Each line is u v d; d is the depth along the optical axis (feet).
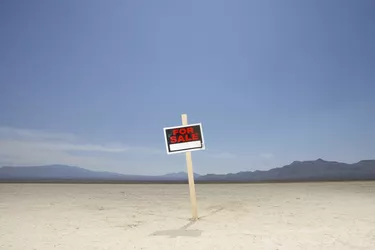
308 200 40.55
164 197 48.34
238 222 26.37
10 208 35.24
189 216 29.89
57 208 35.47
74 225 25.62
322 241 19.42
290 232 22.09
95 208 35.65
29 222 26.94
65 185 87.71
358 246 18.19
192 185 28.45
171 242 19.66
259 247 18.22
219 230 23.20
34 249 18.33
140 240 20.30
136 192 58.80
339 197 43.52
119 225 25.61
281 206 35.37
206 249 17.95
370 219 26.71
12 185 82.58
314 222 25.70
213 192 56.13
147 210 34.04
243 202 39.52
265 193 52.49
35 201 41.88
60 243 19.63
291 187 67.51
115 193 56.03
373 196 44.47
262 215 29.71
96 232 22.90
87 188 70.64
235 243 19.19
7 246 18.98
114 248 18.38
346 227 23.53
